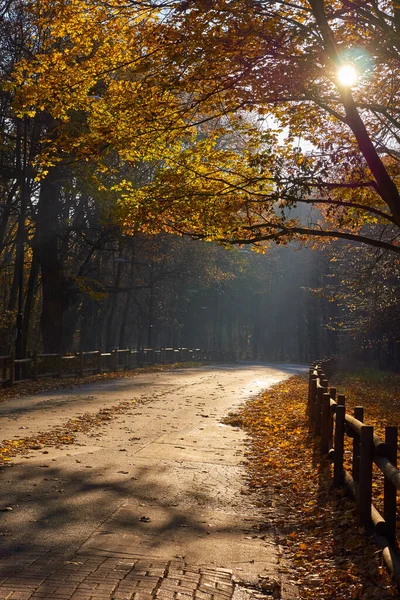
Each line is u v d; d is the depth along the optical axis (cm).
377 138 1448
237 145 1568
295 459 1152
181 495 869
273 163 1215
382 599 530
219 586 561
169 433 1386
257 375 4059
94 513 753
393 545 636
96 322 5900
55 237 3503
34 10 1170
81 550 623
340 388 3105
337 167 1289
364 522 710
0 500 784
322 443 1134
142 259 4850
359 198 1377
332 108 1316
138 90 1143
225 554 653
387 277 2420
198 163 1293
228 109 1184
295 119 1245
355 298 2906
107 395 2198
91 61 1148
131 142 1234
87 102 1220
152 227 1324
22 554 602
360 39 1187
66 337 5188
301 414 1798
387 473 609
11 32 2580
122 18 1103
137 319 6662
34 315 5869
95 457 1077
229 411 1862
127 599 508
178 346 7881
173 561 614
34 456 1066
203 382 3097
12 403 1888
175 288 6372
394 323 2920
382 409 2186
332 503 840
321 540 712
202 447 1241
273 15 1069
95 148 1255
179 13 1019
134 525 721
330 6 1206
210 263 4881
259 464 1116
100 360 3434
